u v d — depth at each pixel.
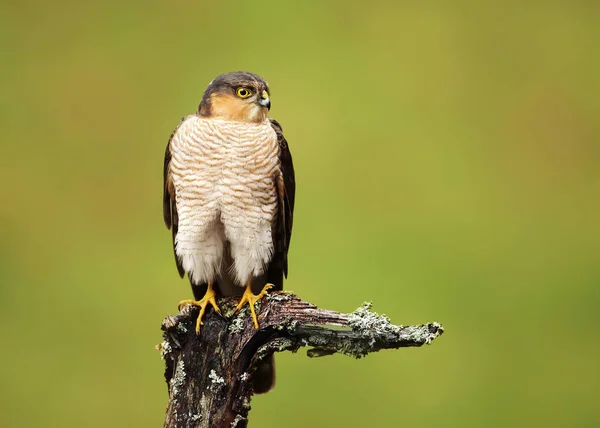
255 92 9.30
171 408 7.86
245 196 9.31
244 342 7.82
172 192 9.70
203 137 9.24
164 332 7.97
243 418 7.82
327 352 7.72
